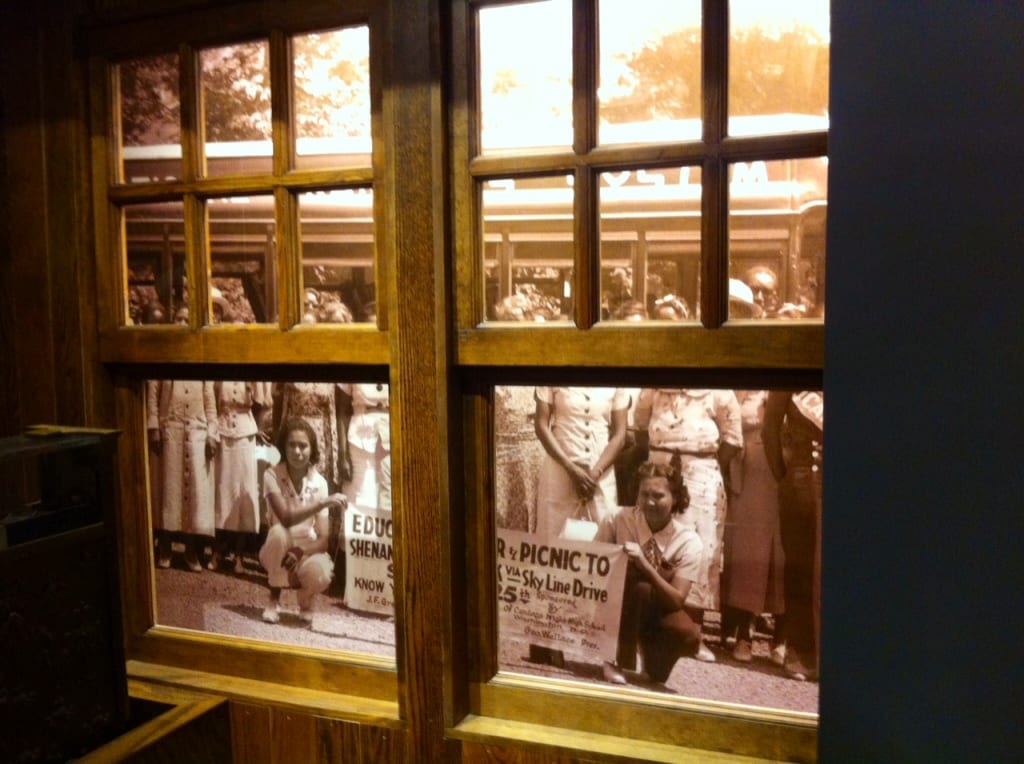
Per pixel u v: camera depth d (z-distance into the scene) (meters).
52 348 1.47
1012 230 0.89
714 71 1.11
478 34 1.24
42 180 1.46
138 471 1.50
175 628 1.51
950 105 0.90
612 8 1.17
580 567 1.25
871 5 0.91
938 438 0.92
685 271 1.17
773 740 1.15
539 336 1.20
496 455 1.28
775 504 1.15
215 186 1.37
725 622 1.18
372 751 1.30
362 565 1.37
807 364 1.09
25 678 1.06
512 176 1.22
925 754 0.95
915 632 0.94
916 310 0.92
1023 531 0.90
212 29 1.36
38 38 1.44
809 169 1.11
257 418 1.42
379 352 1.30
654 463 1.20
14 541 1.05
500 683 1.29
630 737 1.22
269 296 1.39
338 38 1.32
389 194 1.25
